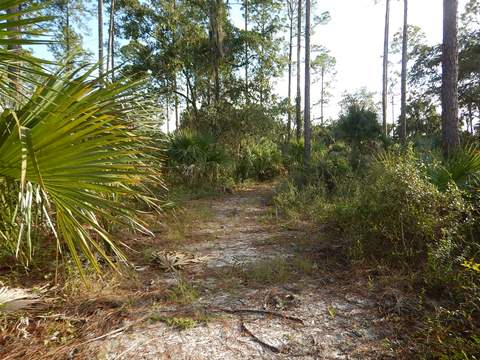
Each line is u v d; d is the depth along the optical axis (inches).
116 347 82.7
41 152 61.3
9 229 77.7
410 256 128.3
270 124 489.7
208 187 345.7
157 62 586.9
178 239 180.7
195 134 376.8
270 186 400.8
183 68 617.3
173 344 84.5
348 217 160.9
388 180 143.4
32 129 60.9
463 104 749.9
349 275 127.8
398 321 94.4
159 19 573.6
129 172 69.2
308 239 175.2
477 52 695.1
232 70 645.3
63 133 61.1
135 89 83.0
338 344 84.7
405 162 153.6
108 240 70.0
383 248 141.2
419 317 95.9
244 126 468.1
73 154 62.6
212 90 577.6
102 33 375.6
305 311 101.7
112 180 66.6
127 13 582.2
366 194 153.3
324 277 127.2
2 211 72.5
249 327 92.8
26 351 79.6
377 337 87.5
